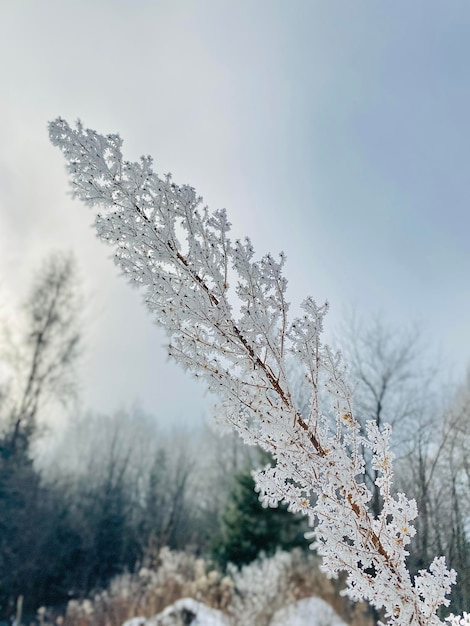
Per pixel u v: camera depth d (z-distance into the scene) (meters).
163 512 20.03
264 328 1.62
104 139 1.65
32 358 14.05
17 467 13.07
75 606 9.91
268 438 1.66
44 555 13.37
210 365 1.65
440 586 1.49
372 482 2.59
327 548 1.56
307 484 1.61
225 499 15.79
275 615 7.16
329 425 1.69
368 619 4.53
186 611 7.27
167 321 1.66
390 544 1.56
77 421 23.23
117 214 1.65
